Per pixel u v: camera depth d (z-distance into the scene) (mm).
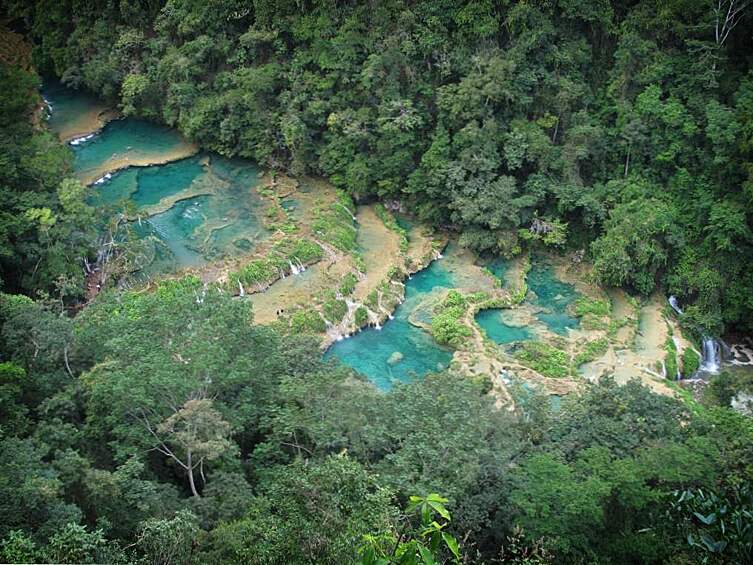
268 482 36281
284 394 40500
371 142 73938
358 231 72750
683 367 59562
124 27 85438
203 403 35656
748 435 38250
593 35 73062
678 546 29422
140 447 37656
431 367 58719
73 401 39562
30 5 91812
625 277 64062
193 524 29172
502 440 38375
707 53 67062
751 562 22172
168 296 47719
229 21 80812
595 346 60062
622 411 41969
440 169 69938
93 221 64250
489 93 68625
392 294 64750
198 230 70875
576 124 70188
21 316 42656
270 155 78500
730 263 63406
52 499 30578
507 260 69125
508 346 60375
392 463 36125
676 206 66312
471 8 70688
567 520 33000
